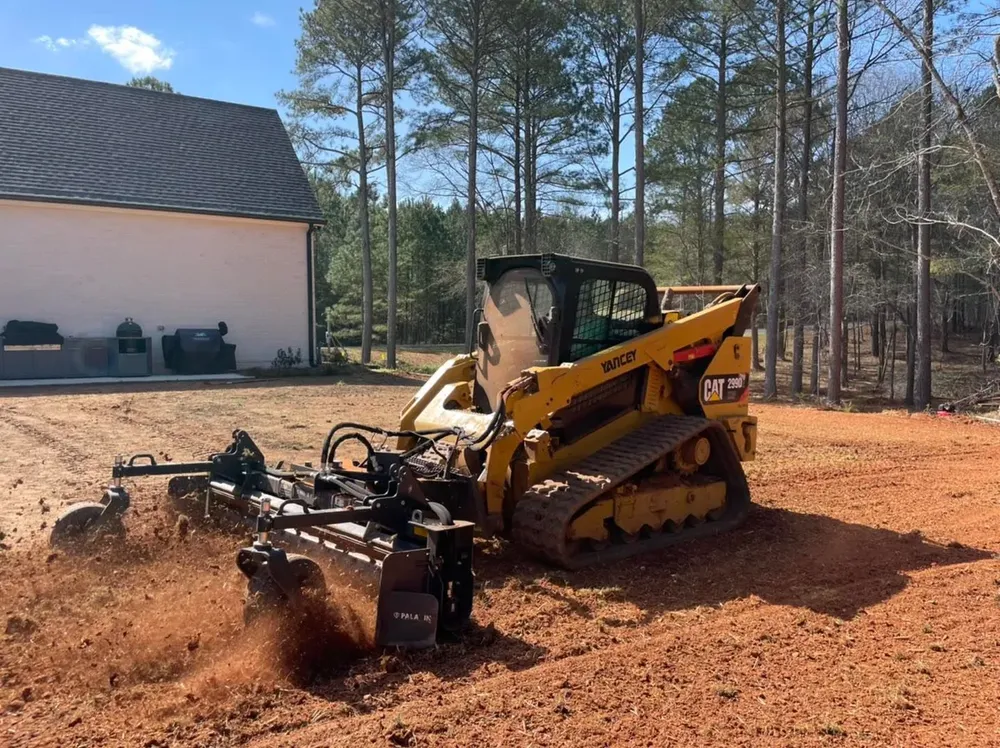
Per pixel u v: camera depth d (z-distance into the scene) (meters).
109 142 21.89
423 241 52.59
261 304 22.70
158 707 3.68
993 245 18.56
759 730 3.65
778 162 22.52
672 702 3.91
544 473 6.23
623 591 5.53
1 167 19.30
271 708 3.74
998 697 4.04
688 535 6.82
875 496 8.73
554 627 4.86
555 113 29.17
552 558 5.77
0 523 6.77
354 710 3.74
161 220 20.95
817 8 22.94
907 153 17.75
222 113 25.08
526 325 6.53
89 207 19.80
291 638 4.20
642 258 23.06
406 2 24.44
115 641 4.32
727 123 29.30
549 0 26.39
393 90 25.73
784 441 12.54
